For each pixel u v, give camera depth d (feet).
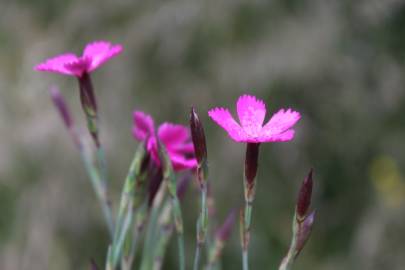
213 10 2.91
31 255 2.69
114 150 2.76
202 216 1.14
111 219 1.25
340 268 3.03
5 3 3.38
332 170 3.13
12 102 2.93
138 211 1.19
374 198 3.14
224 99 2.83
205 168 1.13
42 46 3.06
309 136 2.94
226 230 1.24
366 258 3.02
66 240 2.76
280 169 2.99
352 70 3.00
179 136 1.21
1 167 2.75
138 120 1.20
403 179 3.15
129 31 2.97
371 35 3.14
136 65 2.92
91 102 1.22
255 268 2.86
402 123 3.18
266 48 2.85
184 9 2.93
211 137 2.84
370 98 3.10
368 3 3.10
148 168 1.19
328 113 2.98
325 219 3.17
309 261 3.07
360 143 3.12
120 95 2.89
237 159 2.79
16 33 3.21
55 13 3.25
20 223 2.73
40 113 2.87
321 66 2.86
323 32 2.94
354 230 3.13
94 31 3.04
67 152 2.80
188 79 2.87
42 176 2.79
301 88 2.88
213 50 2.88
